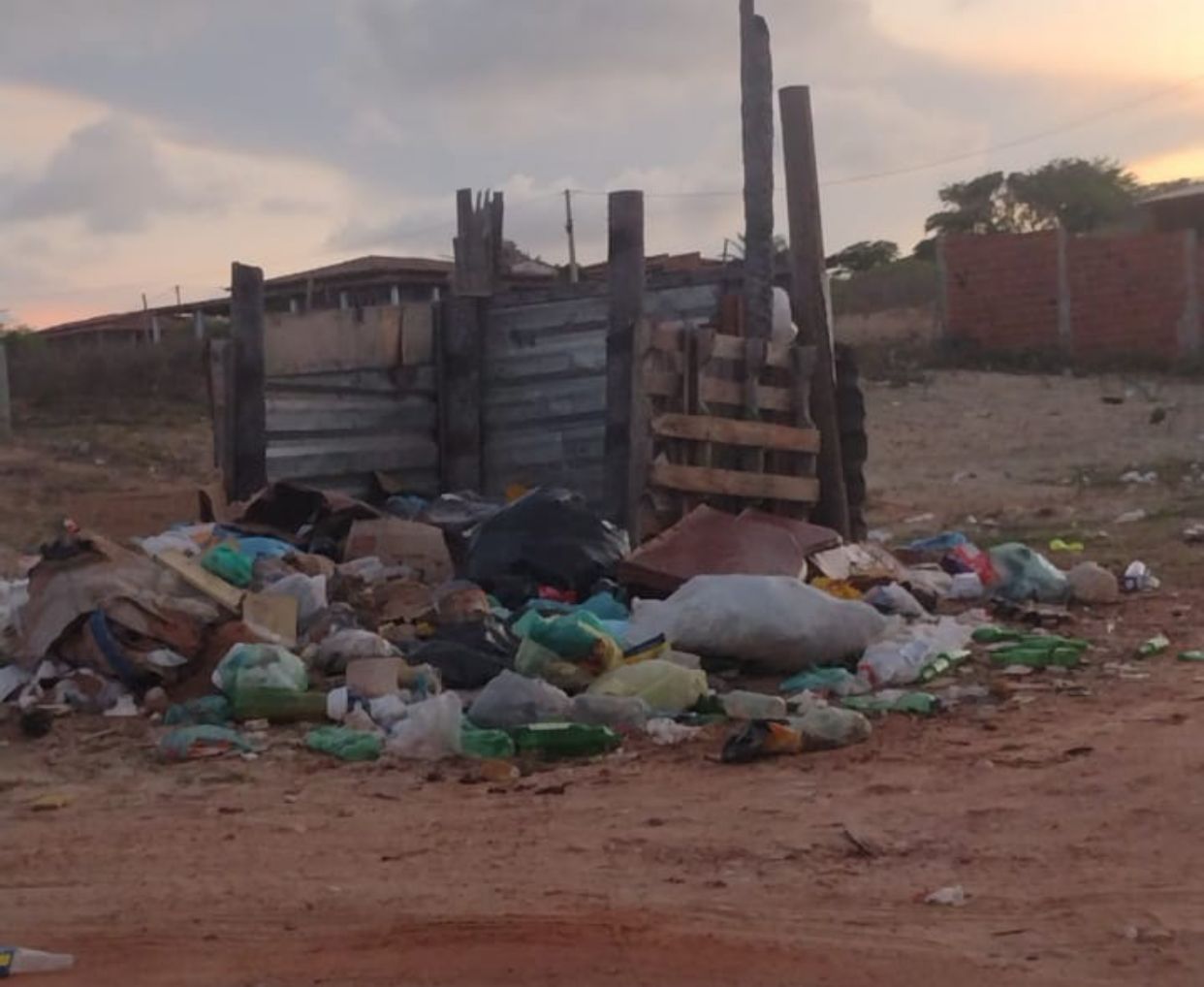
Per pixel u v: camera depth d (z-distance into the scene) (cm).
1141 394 2877
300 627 1103
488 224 1622
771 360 1458
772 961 538
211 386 1513
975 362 3241
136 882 659
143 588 1062
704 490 1372
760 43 1509
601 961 540
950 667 1065
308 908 612
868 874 642
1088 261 3212
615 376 1338
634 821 736
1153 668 1064
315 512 1377
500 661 1022
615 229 1416
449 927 580
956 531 1797
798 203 1522
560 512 1239
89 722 980
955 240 3322
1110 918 576
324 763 879
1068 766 802
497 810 768
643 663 986
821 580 1245
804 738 867
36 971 548
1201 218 4309
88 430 2773
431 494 1597
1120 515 1848
